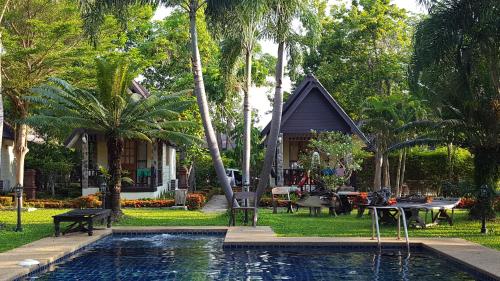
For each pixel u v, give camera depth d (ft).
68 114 63.41
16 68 75.77
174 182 112.47
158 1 62.28
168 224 57.67
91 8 62.34
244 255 40.57
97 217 49.85
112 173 62.03
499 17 49.60
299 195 80.69
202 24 117.91
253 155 113.39
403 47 124.47
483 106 57.67
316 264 36.99
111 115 61.82
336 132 87.56
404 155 94.12
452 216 58.23
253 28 64.80
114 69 61.21
